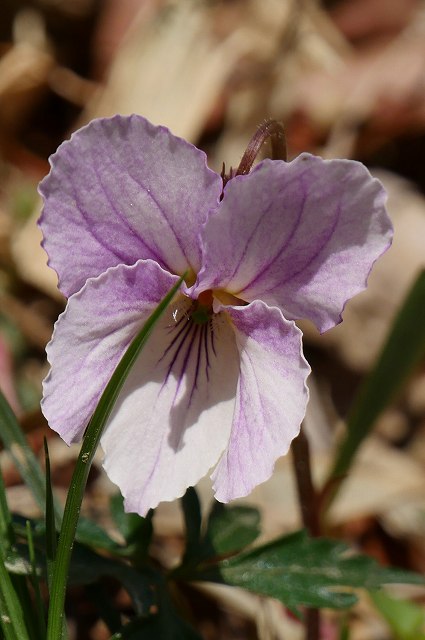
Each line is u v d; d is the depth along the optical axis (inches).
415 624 6.6
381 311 8.8
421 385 8.5
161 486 5.4
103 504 7.2
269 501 7.5
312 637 6.6
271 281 5.5
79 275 5.4
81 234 5.4
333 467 6.8
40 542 5.7
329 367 8.7
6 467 7.0
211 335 5.6
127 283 5.3
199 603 7.1
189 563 5.9
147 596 5.7
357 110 9.9
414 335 6.7
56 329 5.3
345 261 5.4
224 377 5.5
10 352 7.9
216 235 5.3
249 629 7.0
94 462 7.3
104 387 5.4
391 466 7.9
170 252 5.5
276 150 5.7
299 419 5.2
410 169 9.9
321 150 9.9
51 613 5.4
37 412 6.7
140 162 5.3
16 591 5.6
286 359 5.3
